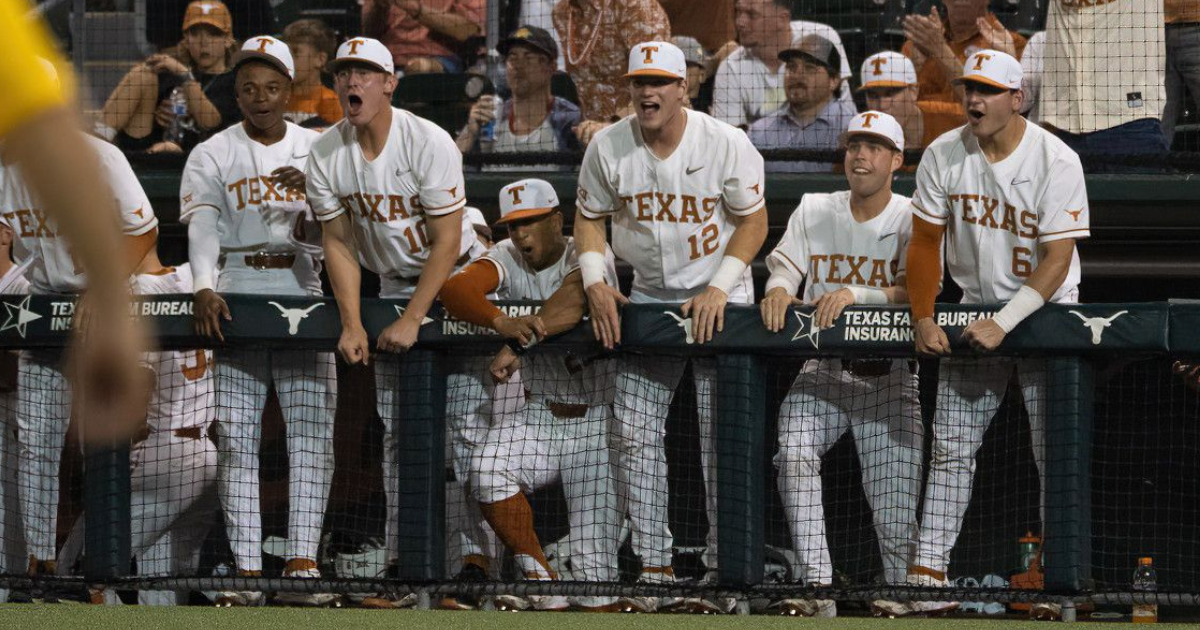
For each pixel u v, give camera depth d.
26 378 19.17
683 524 22.47
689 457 22.62
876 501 18.91
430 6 27.12
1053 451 17.41
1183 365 17.95
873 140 18.88
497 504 18.88
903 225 19.30
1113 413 23.83
